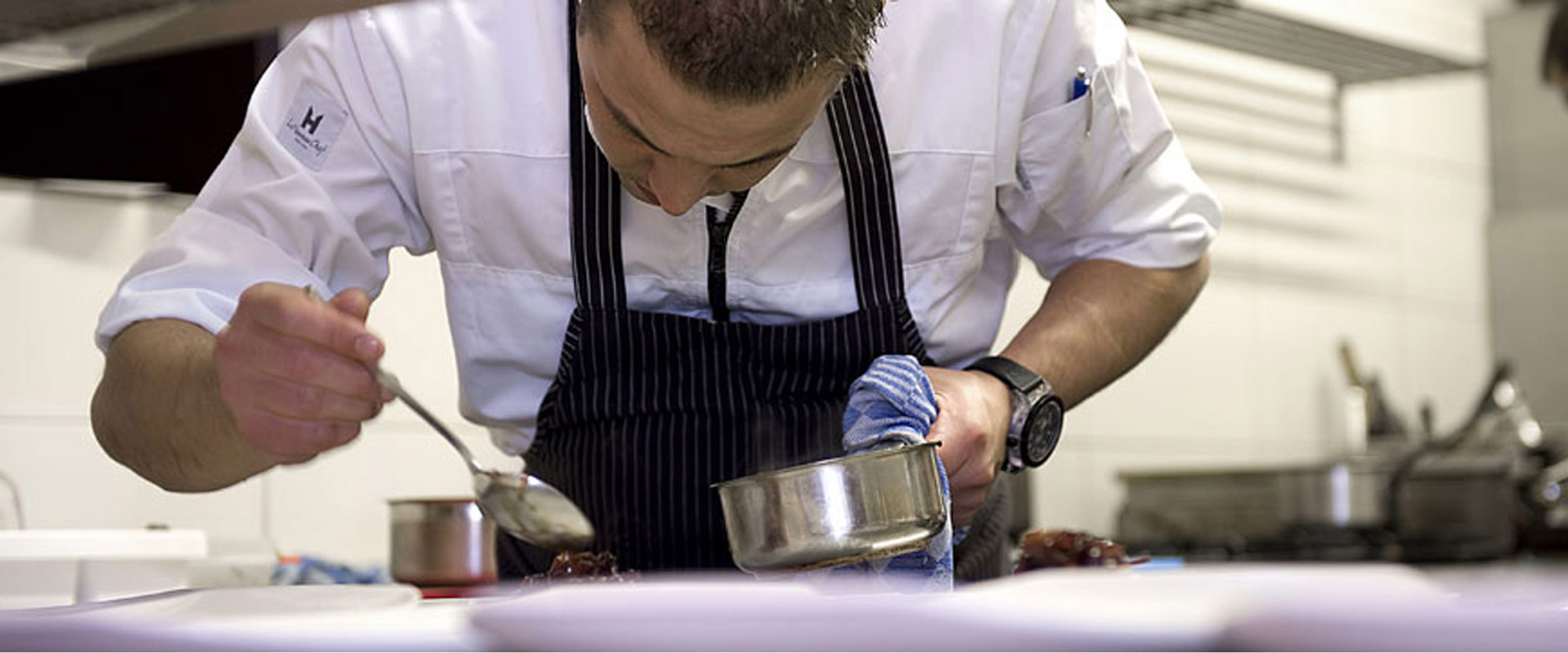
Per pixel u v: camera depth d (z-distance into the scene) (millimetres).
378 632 628
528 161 1378
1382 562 2902
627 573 1262
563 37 1376
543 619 541
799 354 1402
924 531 1074
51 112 2094
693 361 1393
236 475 1277
